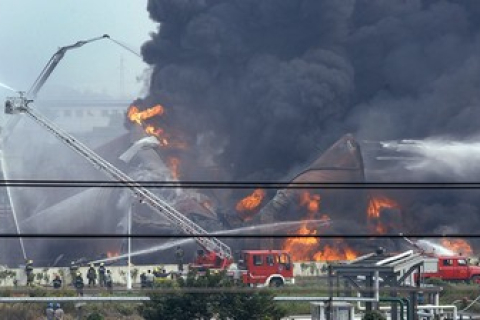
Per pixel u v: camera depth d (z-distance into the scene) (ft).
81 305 395.96
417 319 359.87
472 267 535.60
